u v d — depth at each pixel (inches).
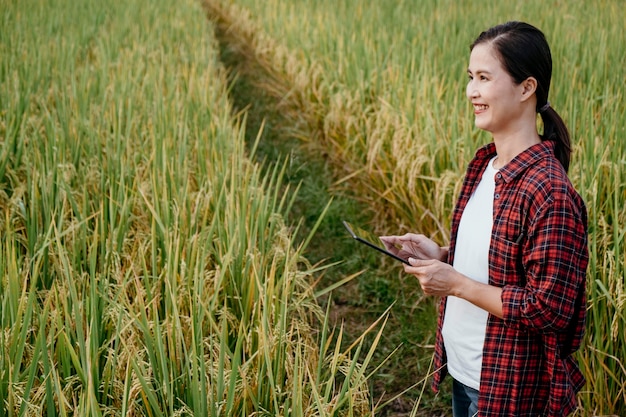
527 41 78.7
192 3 468.4
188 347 107.7
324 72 284.2
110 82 253.6
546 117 84.0
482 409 84.1
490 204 84.4
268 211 150.8
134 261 133.7
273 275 114.3
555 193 75.9
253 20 444.5
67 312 103.6
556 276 75.2
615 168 144.6
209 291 121.8
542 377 82.5
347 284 191.0
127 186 162.4
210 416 88.4
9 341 96.7
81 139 186.5
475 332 86.0
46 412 95.3
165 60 297.7
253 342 110.3
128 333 105.9
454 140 185.6
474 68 81.4
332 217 222.7
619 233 132.6
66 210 155.5
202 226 147.4
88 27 363.6
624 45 261.9
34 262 129.3
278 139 292.4
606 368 122.0
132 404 89.4
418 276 81.9
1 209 153.3
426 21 340.2
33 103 233.1
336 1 416.8
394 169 207.9
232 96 342.3
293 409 84.4
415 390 150.0
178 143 189.5
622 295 114.3
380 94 250.4
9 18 383.6
